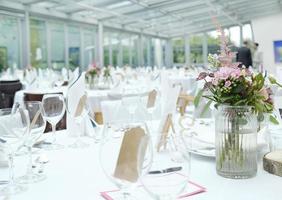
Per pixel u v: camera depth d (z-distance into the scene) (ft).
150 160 2.77
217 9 43.52
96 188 3.40
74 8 36.35
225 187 3.34
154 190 2.68
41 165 4.15
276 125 5.08
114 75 20.43
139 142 2.89
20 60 33.76
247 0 43.55
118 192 3.26
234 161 3.56
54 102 5.28
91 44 44.96
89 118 6.00
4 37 32.32
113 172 3.02
